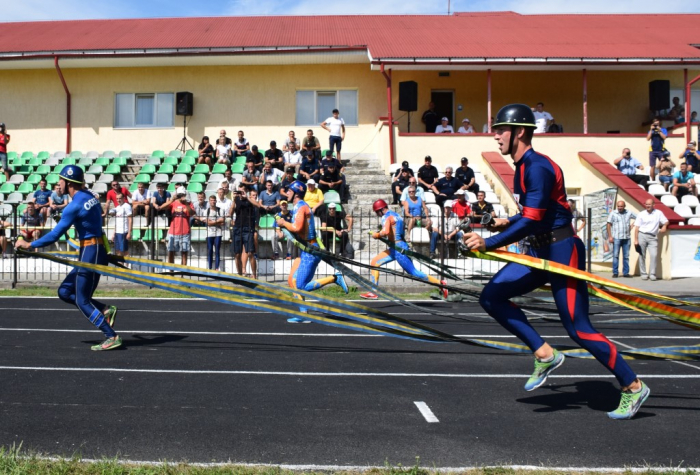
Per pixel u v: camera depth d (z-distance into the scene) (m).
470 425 4.97
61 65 24.11
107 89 24.77
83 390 5.89
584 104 22.22
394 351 7.84
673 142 22.31
